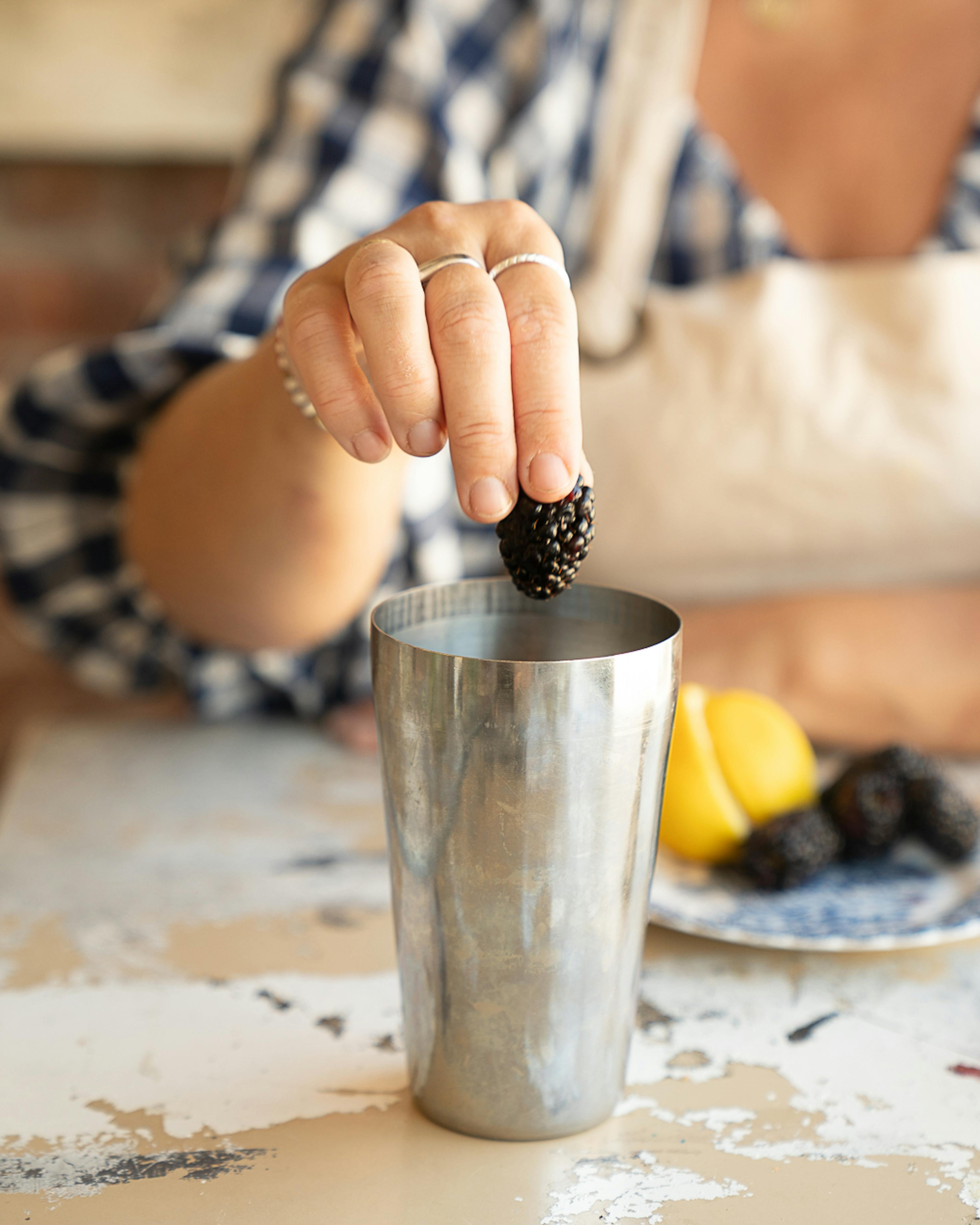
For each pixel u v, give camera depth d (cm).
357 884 72
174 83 139
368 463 54
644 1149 55
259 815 80
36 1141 55
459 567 110
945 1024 62
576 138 111
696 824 71
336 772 87
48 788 84
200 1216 52
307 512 75
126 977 64
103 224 147
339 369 54
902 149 106
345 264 56
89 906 70
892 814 71
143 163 146
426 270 54
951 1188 53
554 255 56
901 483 97
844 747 88
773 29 107
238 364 78
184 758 90
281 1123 56
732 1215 52
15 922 69
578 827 52
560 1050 54
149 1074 59
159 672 105
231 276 90
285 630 84
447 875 53
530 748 51
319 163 98
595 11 111
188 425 79
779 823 69
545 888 52
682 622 54
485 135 106
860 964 66
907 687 85
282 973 65
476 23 105
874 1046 60
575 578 55
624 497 100
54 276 148
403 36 100
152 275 149
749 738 73
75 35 136
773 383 97
